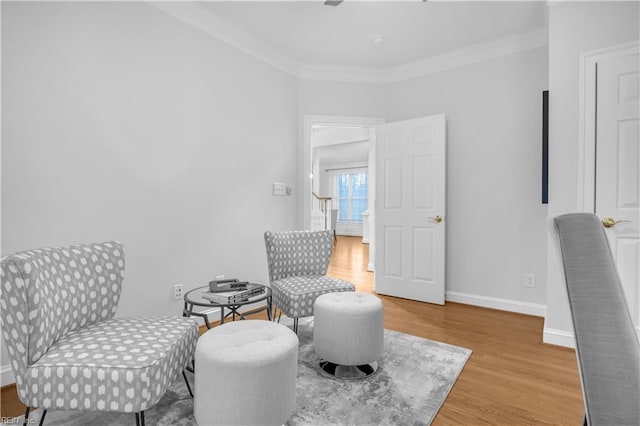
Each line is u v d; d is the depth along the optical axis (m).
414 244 3.62
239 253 3.16
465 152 3.46
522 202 3.17
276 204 3.54
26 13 1.90
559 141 2.41
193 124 2.78
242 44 3.16
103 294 1.70
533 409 1.66
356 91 3.91
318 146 9.61
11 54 1.85
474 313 3.16
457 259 3.52
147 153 2.48
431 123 3.52
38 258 1.37
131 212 2.39
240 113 3.17
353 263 5.85
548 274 2.47
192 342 1.65
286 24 2.97
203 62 2.85
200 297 2.05
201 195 2.84
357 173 10.43
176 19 2.66
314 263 2.88
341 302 2.05
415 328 2.77
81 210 2.13
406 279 3.68
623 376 0.48
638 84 2.18
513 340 2.51
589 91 2.31
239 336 1.54
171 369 1.41
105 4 2.25
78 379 1.24
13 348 1.25
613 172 2.25
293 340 1.52
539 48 3.08
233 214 3.11
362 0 2.61
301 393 1.78
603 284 0.50
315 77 3.82
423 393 1.79
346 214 10.90
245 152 3.22
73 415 1.59
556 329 2.44
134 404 1.24
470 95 3.43
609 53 2.26
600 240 0.52
